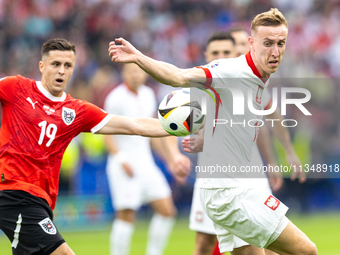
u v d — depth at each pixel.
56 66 15.25
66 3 57.00
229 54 20.16
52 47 15.23
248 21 61.62
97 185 39.44
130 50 12.66
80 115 15.82
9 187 14.52
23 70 53.00
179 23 60.47
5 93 15.01
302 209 45.28
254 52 14.06
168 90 52.31
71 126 15.62
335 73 60.38
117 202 25.98
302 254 13.92
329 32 62.09
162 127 15.60
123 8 59.09
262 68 13.98
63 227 38.22
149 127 16.23
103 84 51.81
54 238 14.39
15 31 54.06
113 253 25.50
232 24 60.81
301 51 60.19
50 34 55.50
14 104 15.05
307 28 61.53
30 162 14.77
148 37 58.56
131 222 25.83
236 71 13.85
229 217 14.60
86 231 37.47
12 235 14.55
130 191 25.78
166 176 42.69
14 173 14.59
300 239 13.88
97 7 57.88
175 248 29.81
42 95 15.34
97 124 16.11
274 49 13.68
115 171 26.17
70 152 38.69
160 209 26.03
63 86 15.45
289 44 60.19
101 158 39.59
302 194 45.28
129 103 27.84
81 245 31.09
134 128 16.19
